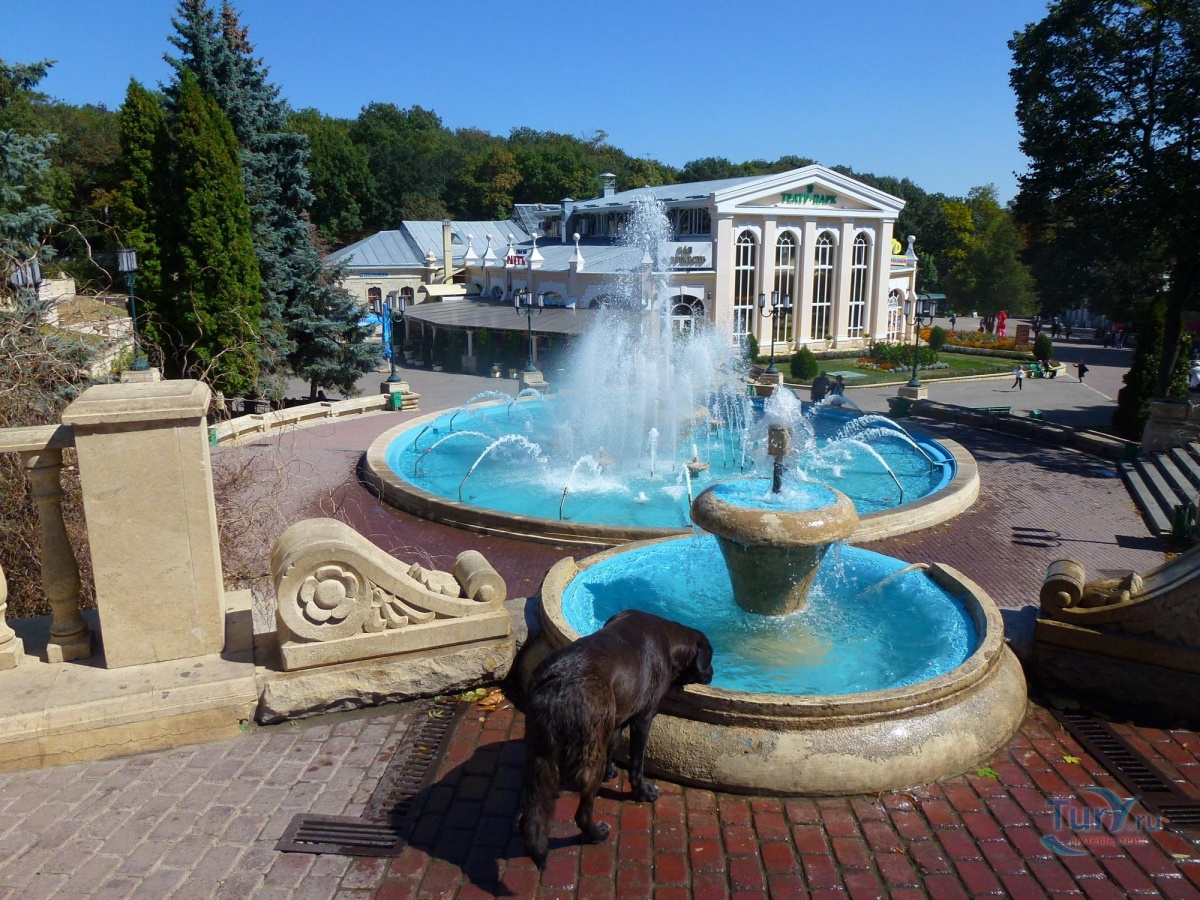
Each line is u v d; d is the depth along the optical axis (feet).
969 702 15.94
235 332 71.20
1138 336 81.05
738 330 147.23
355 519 46.96
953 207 280.31
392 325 172.45
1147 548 42.55
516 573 38.37
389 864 12.60
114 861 12.34
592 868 12.64
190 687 15.35
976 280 246.27
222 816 13.48
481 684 17.79
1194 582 16.78
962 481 51.44
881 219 158.71
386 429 75.61
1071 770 15.35
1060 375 138.10
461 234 199.72
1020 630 19.33
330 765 15.01
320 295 94.22
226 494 26.11
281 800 13.96
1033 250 93.40
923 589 23.32
